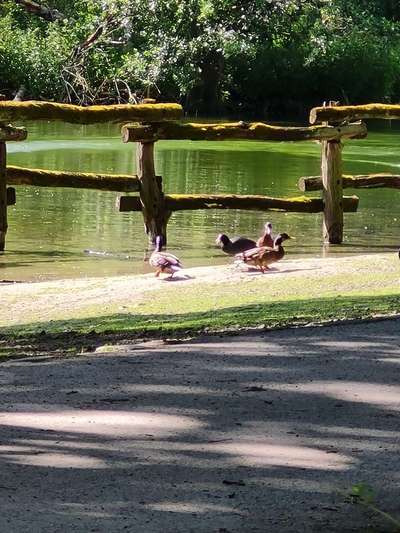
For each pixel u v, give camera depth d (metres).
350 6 61.78
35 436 7.13
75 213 22.67
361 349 9.66
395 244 19.92
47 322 12.39
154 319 12.25
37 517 5.72
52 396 8.16
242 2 54.97
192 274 15.99
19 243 19.12
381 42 62.81
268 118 58.06
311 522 5.72
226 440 7.05
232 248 17.89
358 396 8.07
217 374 8.77
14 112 18.00
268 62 59.03
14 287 15.10
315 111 19.88
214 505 5.93
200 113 57.22
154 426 7.35
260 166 32.25
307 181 19.91
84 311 13.44
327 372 8.80
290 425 7.37
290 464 6.60
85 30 53.94
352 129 19.98
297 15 57.38
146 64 52.50
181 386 8.40
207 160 33.62
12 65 52.50
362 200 25.81
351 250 19.20
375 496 6.09
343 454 6.79
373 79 61.97
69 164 30.41
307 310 12.20
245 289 14.66
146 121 18.98
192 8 53.22
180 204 19.41
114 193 25.91
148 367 9.08
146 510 5.85
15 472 6.43
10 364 9.42
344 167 31.53
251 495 6.09
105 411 7.72
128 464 6.59
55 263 17.34
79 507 5.88
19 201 24.11
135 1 52.66
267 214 23.33
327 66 60.59
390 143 41.34
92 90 53.06
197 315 12.30
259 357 9.38
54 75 52.69
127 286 15.06
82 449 6.87
